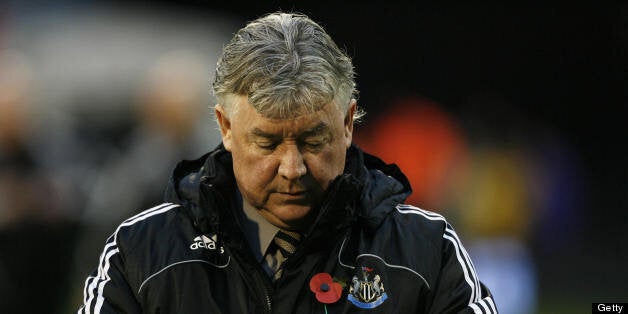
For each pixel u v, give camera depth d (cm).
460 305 670
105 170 2117
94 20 2525
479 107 3127
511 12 3231
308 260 666
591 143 3234
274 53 605
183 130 2181
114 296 669
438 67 3197
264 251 690
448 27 3212
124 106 2331
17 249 1802
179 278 670
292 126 603
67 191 1980
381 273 674
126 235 697
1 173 1841
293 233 687
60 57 2417
